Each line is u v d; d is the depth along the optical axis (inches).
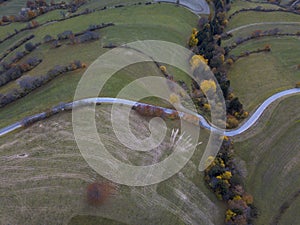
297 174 2903.5
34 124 2903.5
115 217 2331.4
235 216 2421.3
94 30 4505.4
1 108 3157.0
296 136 3189.0
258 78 4003.4
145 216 2373.3
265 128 3253.0
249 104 3604.8
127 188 2496.3
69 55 3964.1
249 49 4537.4
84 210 2333.9
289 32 4926.2
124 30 4471.0
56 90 3307.1
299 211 2664.9
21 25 5039.4
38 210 2311.8
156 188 2539.4
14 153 2669.8
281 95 3695.9
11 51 4411.9
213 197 2593.5
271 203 2711.6
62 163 2605.8
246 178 2851.9
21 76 3651.6
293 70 4151.1
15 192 2406.5
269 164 2970.0
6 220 2249.0
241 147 3075.8
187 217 2438.5
